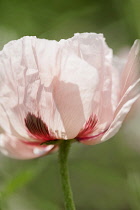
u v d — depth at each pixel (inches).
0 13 47.8
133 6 41.3
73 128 25.4
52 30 48.8
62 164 26.0
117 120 24.7
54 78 25.0
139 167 38.7
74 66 24.8
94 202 46.8
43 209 38.4
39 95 25.1
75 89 25.0
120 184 43.6
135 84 24.9
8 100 25.4
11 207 37.9
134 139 39.6
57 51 24.8
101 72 25.3
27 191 42.3
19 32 47.8
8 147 27.3
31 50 24.9
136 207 35.8
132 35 42.8
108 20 50.7
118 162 43.6
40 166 34.7
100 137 25.6
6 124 25.9
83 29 50.3
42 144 26.0
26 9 49.0
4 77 25.3
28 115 25.5
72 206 25.8
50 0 50.0
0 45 44.3
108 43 48.4
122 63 27.2
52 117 25.3
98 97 25.3
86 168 38.5
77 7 50.7
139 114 37.9
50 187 45.7
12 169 41.9
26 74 25.0
